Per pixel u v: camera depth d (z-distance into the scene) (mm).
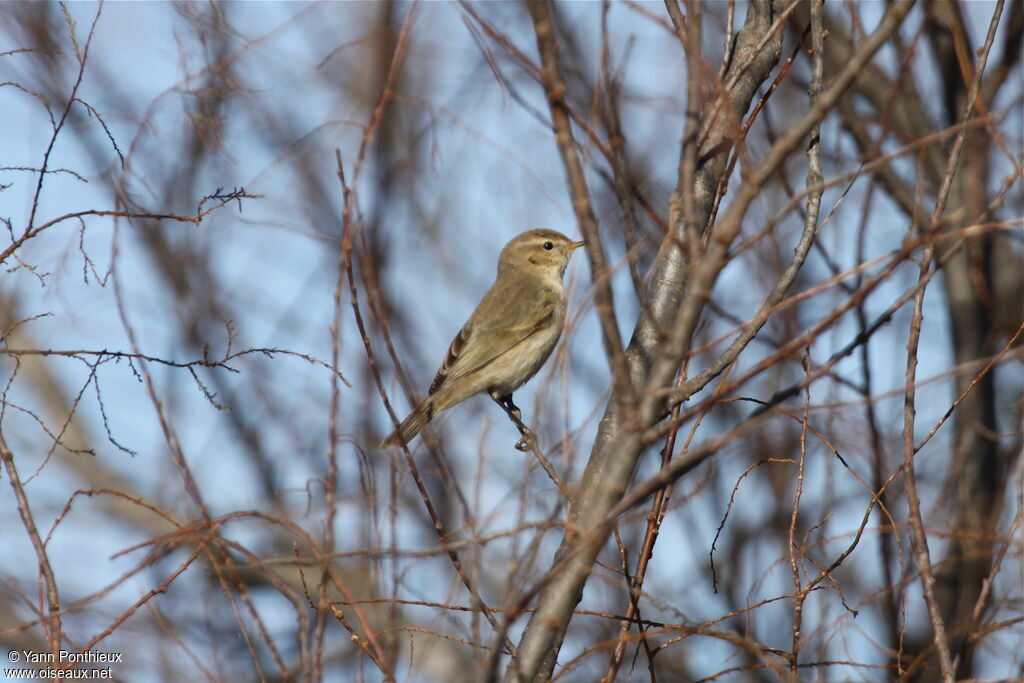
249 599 7809
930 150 13531
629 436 6398
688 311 6246
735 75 8102
